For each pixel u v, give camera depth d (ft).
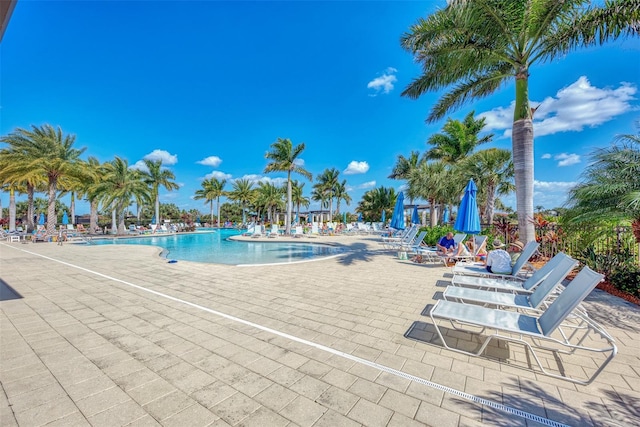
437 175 60.70
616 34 21.86
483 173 52.47
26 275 22.84
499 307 13.99
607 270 18.44
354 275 22.56
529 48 24.53
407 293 17.16
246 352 9.57
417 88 32.04
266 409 6.61
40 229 64.28
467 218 25.25
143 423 6.11
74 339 10.57
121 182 85.51
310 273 23.44
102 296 16.61
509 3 22.26
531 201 24.72
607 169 17.13
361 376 8.06
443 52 26.53
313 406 6.72
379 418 6.29
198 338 10.71
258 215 160.25
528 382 7.76
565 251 24.32
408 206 98.12
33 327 11.78
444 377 8.00
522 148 24.93
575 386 7.58
